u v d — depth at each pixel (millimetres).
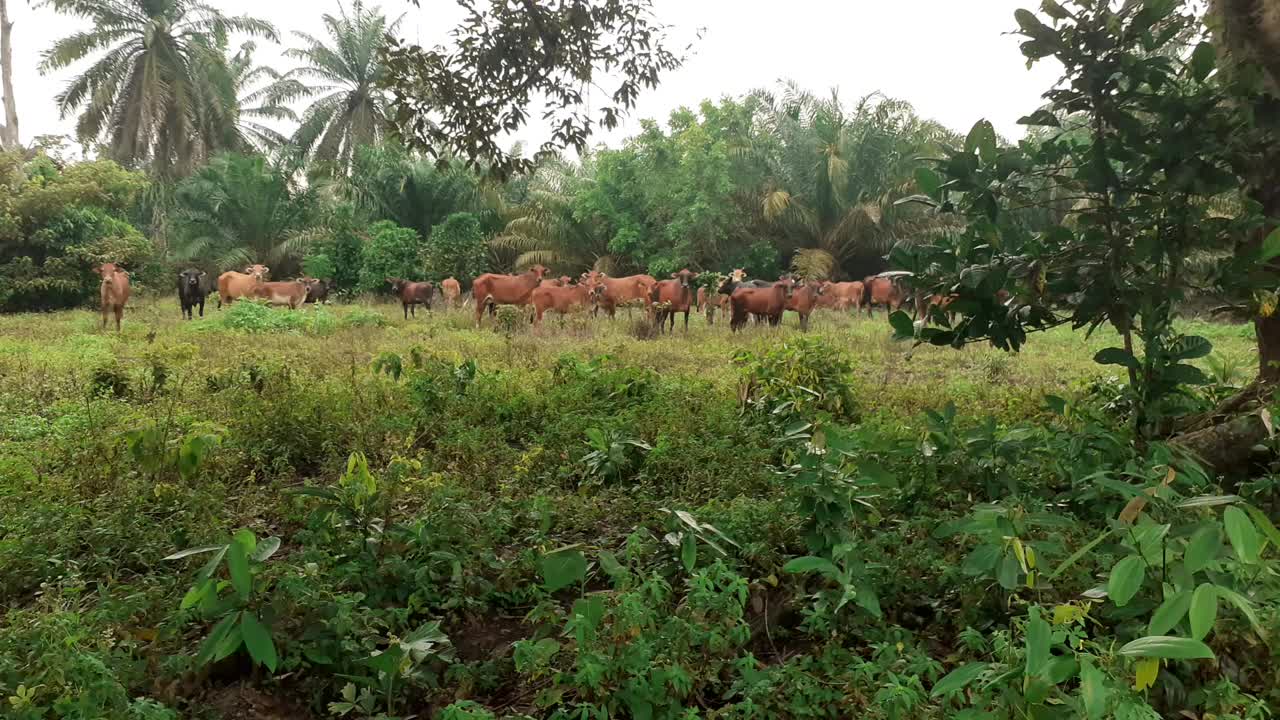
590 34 6137
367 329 14641
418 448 5453
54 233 20375
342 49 34188
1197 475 3195
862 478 3330
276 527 4148
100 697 2264
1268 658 2230
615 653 2471
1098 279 4270
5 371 8664
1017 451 3965
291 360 9391
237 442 5293
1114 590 1924
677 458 4879
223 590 2787
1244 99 3928
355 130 34156
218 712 2561
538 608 2807
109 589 3164
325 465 5273
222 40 32250
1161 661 2260
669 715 2377
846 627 2896
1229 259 3979
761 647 2967
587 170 30406
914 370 9992
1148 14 3881
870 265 26641
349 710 2449
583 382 7215
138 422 5477
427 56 6090
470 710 2412
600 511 4215
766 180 25406
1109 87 4062
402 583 3186
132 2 30641
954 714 2154
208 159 33156
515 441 6012
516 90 6258
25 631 2641
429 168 27594
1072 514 3621
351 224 26922
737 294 15617
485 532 3758
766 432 5555
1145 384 4230
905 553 3273
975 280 4211
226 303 20875
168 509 4074
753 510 3674
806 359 6301
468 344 11820
